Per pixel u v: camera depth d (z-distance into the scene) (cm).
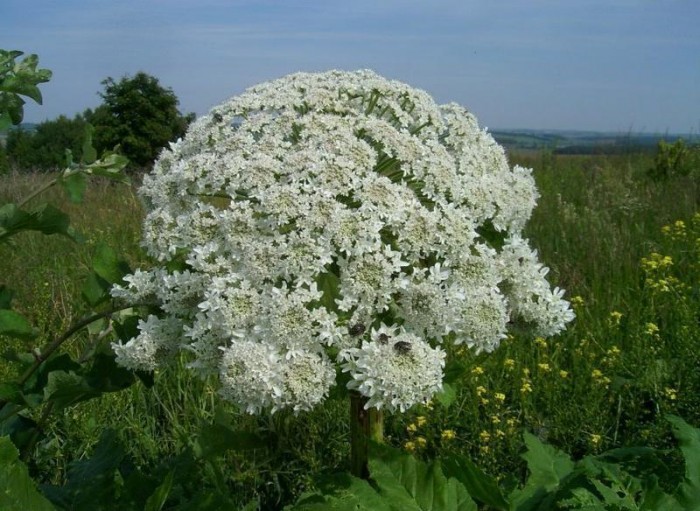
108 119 3177
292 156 342
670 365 566
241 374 292
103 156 362
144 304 339
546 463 378
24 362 352
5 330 332
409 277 320
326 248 316
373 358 294
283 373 294
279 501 461
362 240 313
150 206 388
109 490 351
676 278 734
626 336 632
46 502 280
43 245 920
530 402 521
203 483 419
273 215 319
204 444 357
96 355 343
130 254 888
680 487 336
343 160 333
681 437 351
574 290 757
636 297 720
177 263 353
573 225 1002
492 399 516
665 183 1384
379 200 327
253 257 314
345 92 394
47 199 1285
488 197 358
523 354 597
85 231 1015
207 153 367
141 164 3197
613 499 330
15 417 375
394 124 407
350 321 310
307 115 372
